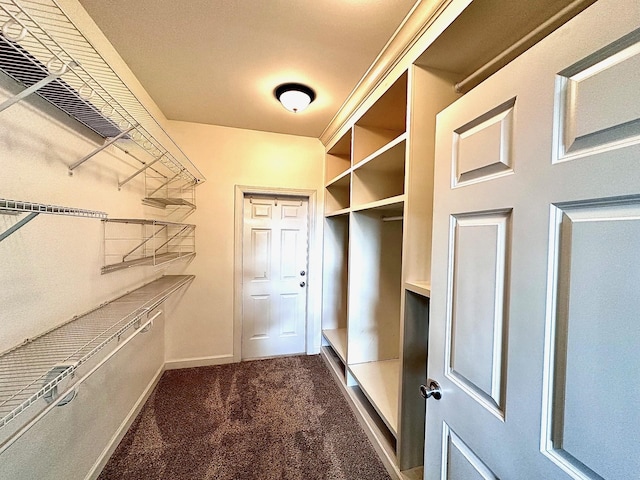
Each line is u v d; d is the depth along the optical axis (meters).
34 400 0.69
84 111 1.19
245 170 2.84
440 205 0.98
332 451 1.69
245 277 2.98
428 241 1.44
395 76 1.54
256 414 2.03
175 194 2.62
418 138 1.41
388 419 1.58
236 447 1.71
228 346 2.86
